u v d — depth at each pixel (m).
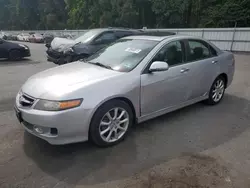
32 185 2.22
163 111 3.47
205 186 2.21
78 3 35.75
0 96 5.02
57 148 2.87
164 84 3.31
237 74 7.31
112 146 2.93
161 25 26.61
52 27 44.47
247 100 4.75
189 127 3.48
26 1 49.84
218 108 4.28
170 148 2.89
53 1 44.12
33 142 3.00
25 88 2.89
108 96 2.72
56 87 2.66
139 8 27.56
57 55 7.46
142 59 3.19
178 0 24.06
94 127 2.71
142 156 2.71
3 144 2.94
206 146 2.94
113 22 28.61
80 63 3.69
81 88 2.61
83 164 2.55
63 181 2.28
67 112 2.49
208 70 4.03
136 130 3.37
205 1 22.73
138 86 3.01
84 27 36.03
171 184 2.24
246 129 3.43
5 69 8.56
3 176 2.34
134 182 2.27
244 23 18.58
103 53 3.80
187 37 3.83
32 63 10.19
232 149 2.87
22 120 2.76
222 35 14.55
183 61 3.66
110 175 2.37
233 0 19.11
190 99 3.88
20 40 33.19
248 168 2.49
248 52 13.58
